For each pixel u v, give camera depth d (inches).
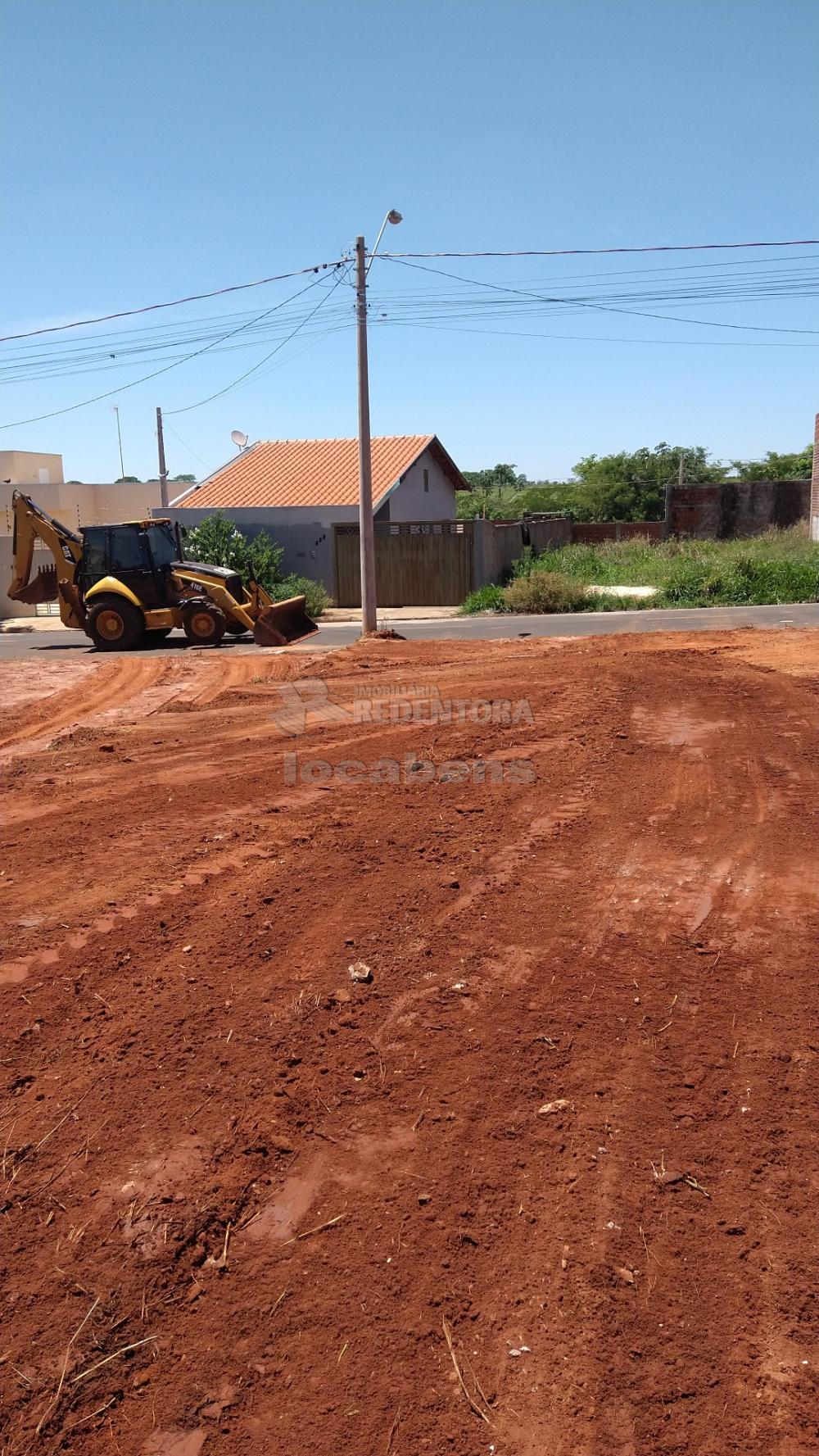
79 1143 147.7
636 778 320.5
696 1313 115.3
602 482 2299.5
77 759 390.9
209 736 424.5
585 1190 134.6
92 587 777.6
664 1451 99.0
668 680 489.7
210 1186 137.9
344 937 210.4
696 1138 144.3
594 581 1166.3
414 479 1342.3
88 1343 114.3
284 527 1185.4
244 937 211.9
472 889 233.0
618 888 231.0
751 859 246.4
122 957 205.5
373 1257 125.0
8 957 207.6
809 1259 122.3
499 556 1221.1
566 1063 163.0
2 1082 163.6
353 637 784.3
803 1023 172.4
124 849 275.6
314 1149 144.9
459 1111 151.6
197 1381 109.3
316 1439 101.9
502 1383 107.2
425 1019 176.9
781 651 580.7
